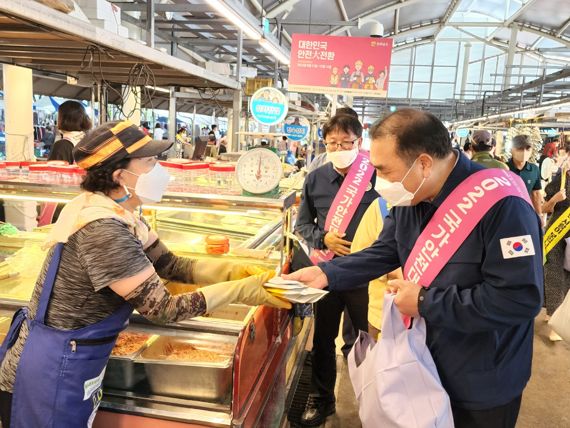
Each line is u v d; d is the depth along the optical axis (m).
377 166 1.40
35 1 2.05
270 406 2.11
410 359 1.42
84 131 3.71
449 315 1.33
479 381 1.42
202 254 2.19
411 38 20.52
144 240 1.63
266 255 2.19
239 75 5.34
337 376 3.26
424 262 1.44
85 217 1.33
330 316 2.64
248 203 1.93
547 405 3.06
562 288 4.18
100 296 1.35
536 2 13.26
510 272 1.27
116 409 1.72
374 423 1.46
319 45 4.95
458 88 23.06
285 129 7.68
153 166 1.46
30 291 2.00
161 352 1.86
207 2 3.63
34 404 1.36
